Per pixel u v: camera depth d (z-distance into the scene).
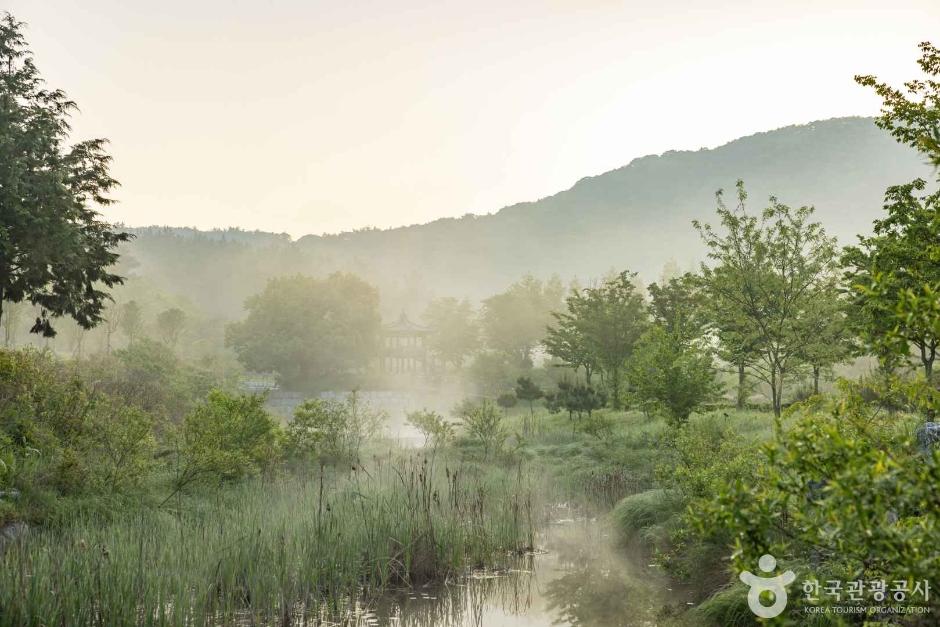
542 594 10.59
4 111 22.53
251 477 16.94
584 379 63.59
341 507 12.76
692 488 11.06
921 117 9.08
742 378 26.27
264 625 8.78
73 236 22.81
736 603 8.08
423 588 10.80
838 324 18.47
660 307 34.62
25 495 11.42
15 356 16.67
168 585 8.87
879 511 3.57
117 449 14.08
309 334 91.94
